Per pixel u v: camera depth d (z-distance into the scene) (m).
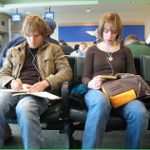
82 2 8.30
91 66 2.14
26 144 1.61
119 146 2.29
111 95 1.81
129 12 10.02
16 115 1.79
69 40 10.41
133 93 1.82
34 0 8.32
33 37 2.04
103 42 2.21
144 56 2.27
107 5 8.70
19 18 9.56
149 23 10.02
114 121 1.78
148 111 1.87
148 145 2.25
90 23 10.24
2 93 1.88
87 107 1.86
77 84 2.23
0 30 10.48
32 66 2.11
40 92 1.83
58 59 2.13
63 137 2.53
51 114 1.82
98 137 1.68
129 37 3.36
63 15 10.45
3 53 2.42
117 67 2.12
